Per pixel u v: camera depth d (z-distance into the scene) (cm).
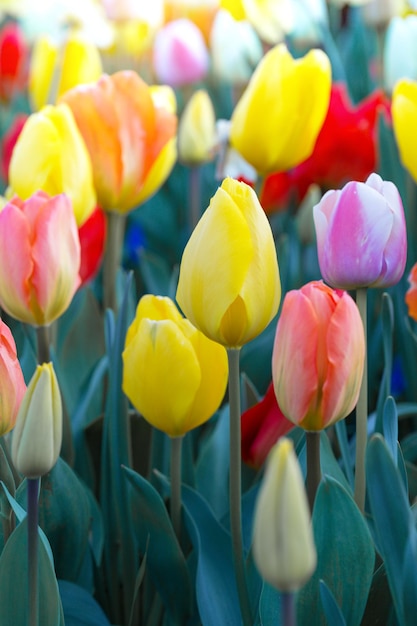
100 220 103
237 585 79
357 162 119
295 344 75
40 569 76
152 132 96
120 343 86
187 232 132
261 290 76
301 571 61
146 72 192
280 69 98
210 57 184
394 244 79
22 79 212
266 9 142
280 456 61
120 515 87
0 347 77
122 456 86
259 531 61
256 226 76
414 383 104
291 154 101
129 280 86
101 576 90
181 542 85
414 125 93
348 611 77
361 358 75
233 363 78
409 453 95
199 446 101
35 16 204
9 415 77
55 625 76
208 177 147
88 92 95
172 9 181
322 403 75
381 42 141
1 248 83
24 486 82
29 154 94
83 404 96
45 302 84
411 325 107
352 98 162
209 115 125
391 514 72
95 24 142
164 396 81
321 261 81
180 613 85
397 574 73
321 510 75
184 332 81
